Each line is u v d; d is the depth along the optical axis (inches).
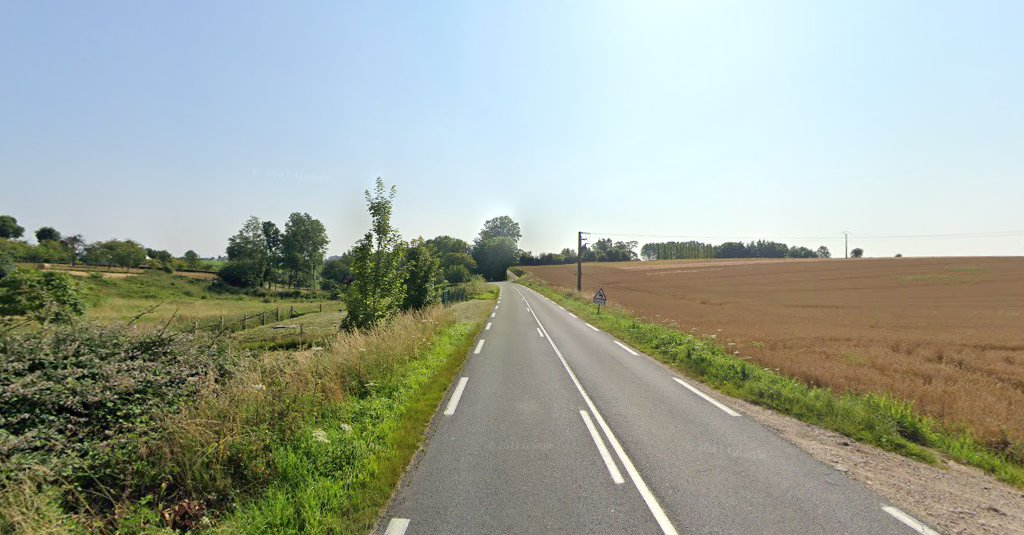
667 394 348.2
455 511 163.2
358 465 190.5
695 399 334.6
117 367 219.6
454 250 4183.1
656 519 161.0
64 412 184.1
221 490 166.9
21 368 192.9
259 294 2485.2
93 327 256.2
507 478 192.5
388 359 368.2
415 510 163.2
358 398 296.5
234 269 2773.1
